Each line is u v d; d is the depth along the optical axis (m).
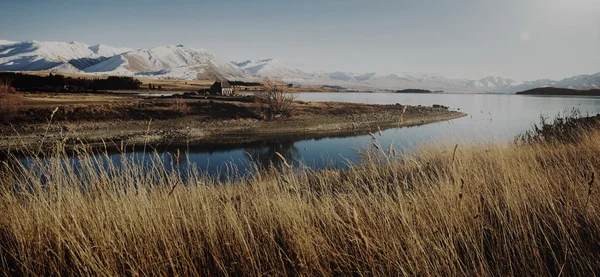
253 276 2.76
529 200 3.79
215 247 3.04
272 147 36.50
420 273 2.51
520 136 10.45
